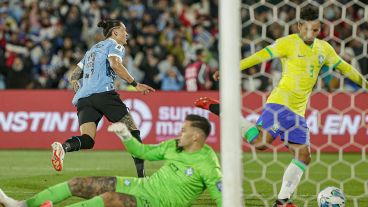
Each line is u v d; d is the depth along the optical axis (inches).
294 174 1019.3
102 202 788.6
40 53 2267.5
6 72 2244.1
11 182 1300.4
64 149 1104.2
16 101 1889.8
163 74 2219.5
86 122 1138.0
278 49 1035.3
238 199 703.1
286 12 2172.7
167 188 824.3
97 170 1489.9
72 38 2329.0
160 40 2320.4
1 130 1886.1
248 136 1010.7
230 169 701.9
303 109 1047.0
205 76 2074.3
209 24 2378.2
